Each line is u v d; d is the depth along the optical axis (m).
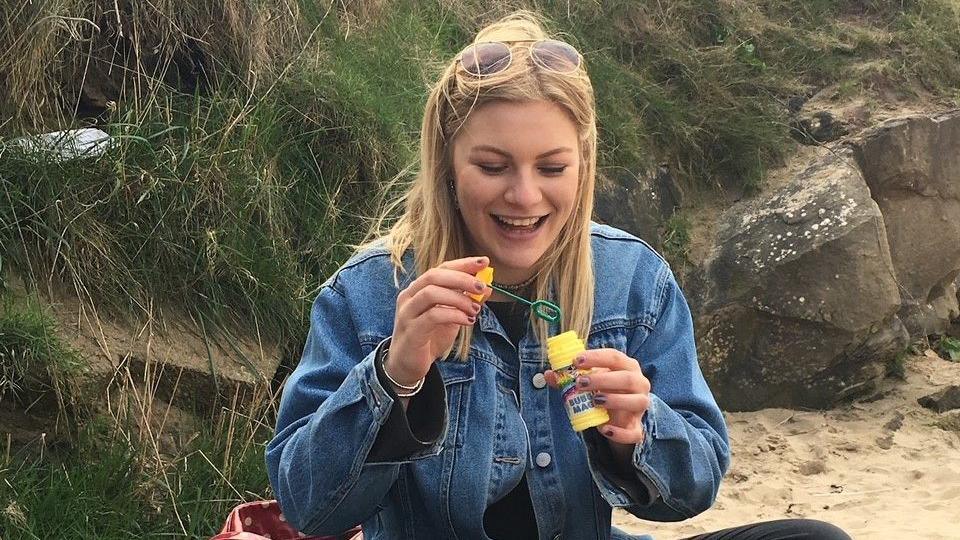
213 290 2.64
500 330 1.55
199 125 2.86
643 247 1.65
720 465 1.55
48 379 2.34
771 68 4.84
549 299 1.57
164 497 2.35
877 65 4.80
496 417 1.52
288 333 2.78
